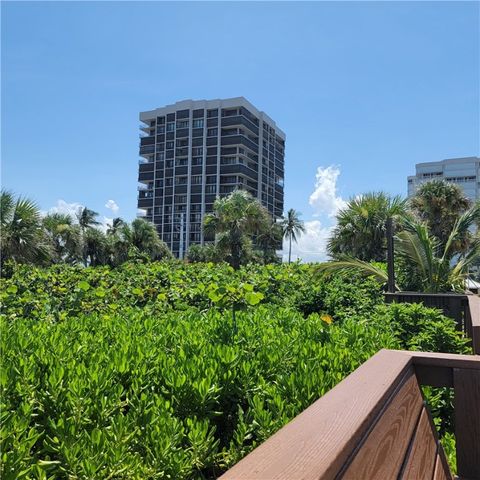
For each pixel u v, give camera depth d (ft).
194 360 8.66
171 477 5.97
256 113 345.51
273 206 367.25
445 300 26.17
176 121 334.44
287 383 8.13
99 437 5.83
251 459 2.82
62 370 7.38
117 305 19.02
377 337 13.29
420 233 34.71
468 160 396.98
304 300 23.52
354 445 3.37
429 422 6.70
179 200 328.29
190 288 23.40
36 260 52.39
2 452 5.25
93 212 183.83
